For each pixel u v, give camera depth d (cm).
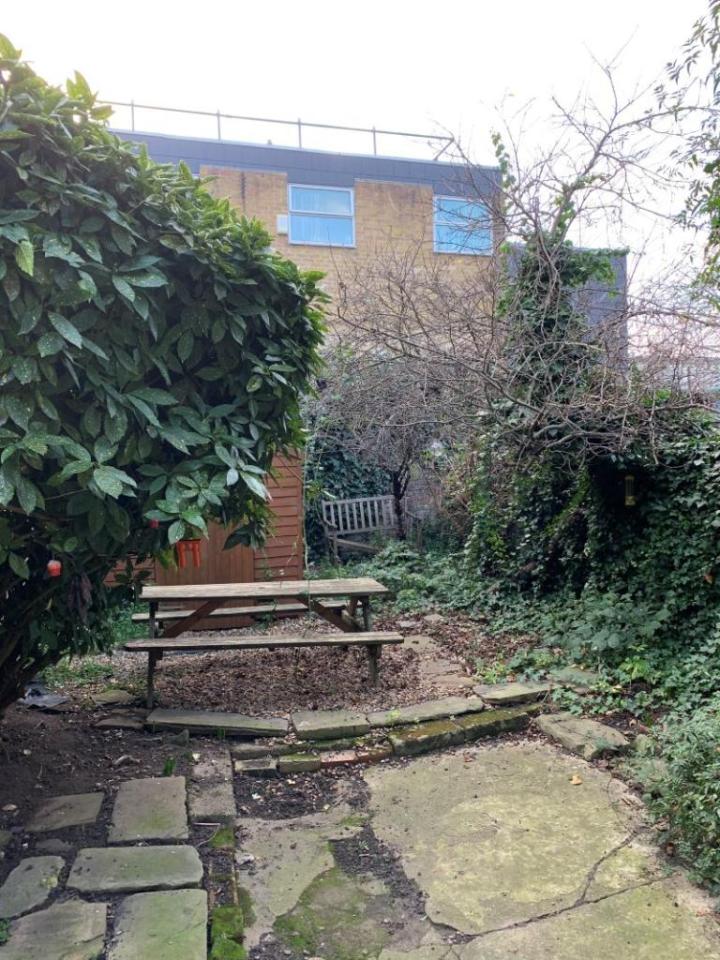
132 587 362
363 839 308
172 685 492
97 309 243
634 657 477
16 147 228
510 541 745
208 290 276
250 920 252
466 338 524
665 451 538
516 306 531
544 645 566
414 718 420
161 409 277
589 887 267
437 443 778
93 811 316
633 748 380
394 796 347
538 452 608
